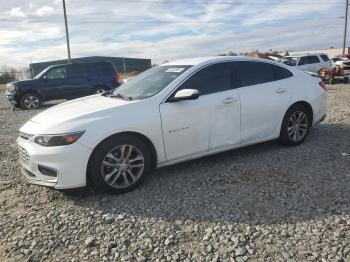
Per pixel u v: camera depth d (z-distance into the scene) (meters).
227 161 5.74
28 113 14.09
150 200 4.50
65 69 16.00
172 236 3.65
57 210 4.38
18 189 5.12
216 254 3.32
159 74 5.63
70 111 4.88
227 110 5.40
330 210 3.99
